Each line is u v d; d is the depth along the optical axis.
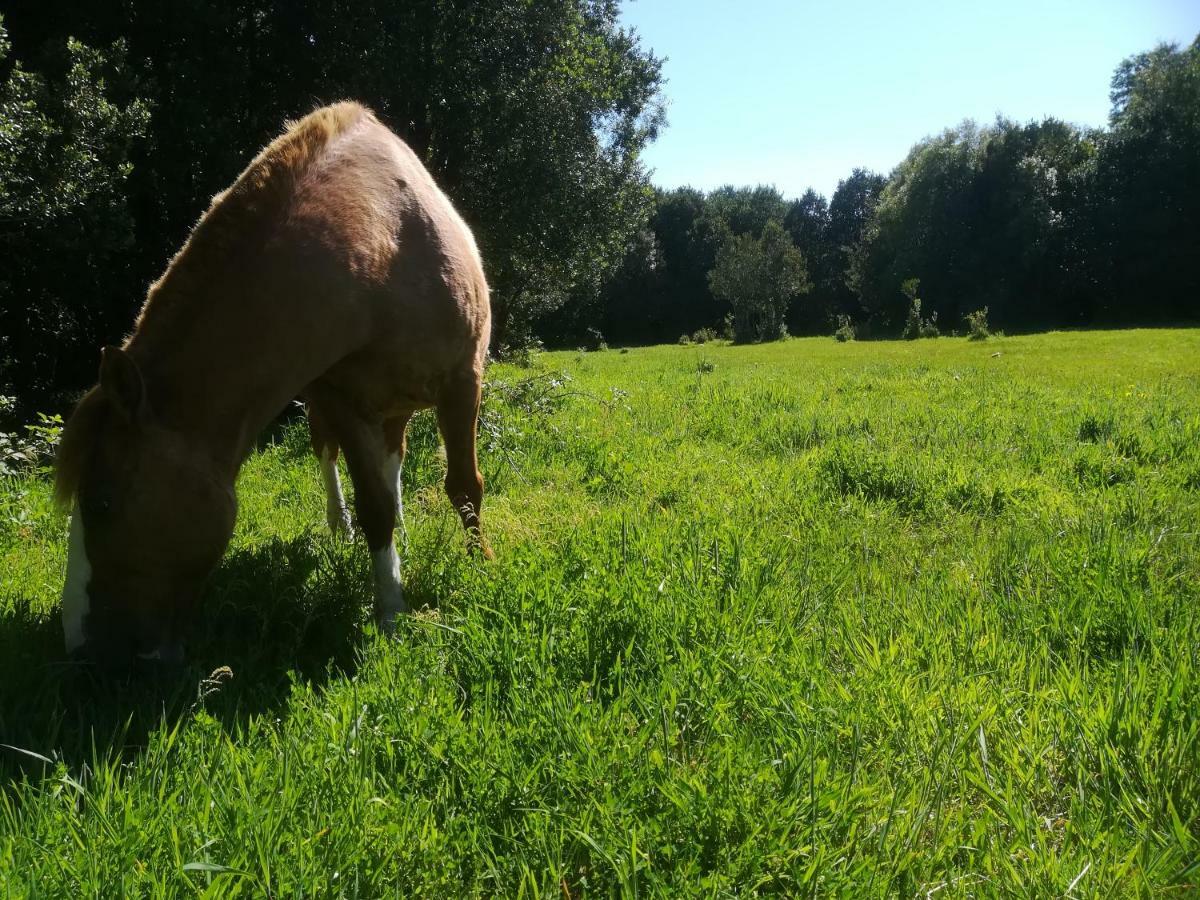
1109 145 47.69
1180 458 5.41
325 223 2.68
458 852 1.58
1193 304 45.56
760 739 1.92
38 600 2.95
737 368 18.03
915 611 2.74
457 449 3.42
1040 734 1.96
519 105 12.50
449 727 1.93
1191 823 1.68
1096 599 2.67
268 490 4.91
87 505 2.17
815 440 6.46
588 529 3.38
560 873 1.51
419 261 3.04
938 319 53.25
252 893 1.39
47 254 8.61
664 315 71.44
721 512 3.98
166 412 2.30
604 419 7.50
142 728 2.08
